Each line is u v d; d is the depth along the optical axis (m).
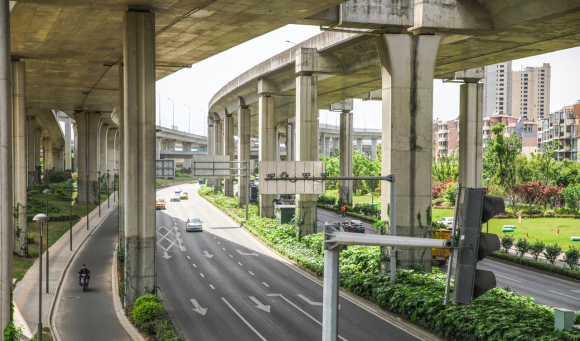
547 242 53.12
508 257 45.09
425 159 36.62
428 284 29.94
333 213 85.56
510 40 40.91
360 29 36.66
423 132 36.59
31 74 58.09
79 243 53.47
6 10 21.95
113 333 25.83
